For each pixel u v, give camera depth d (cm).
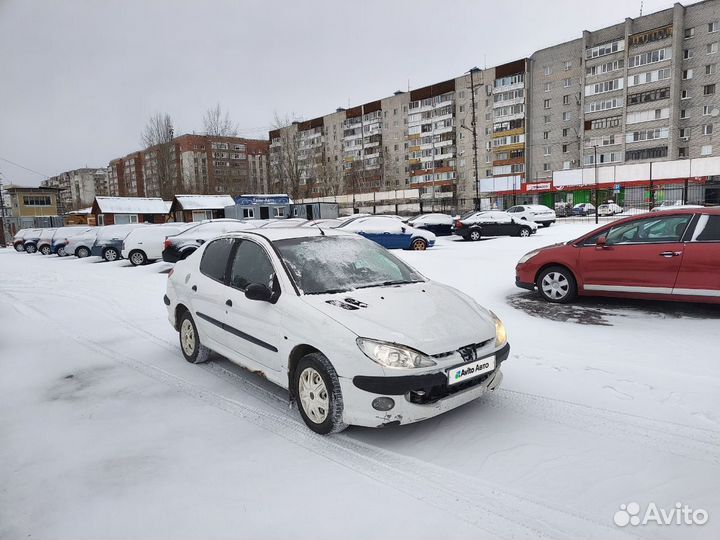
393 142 7700
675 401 367
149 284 1126
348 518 240
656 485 263
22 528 238
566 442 312
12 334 648
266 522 238
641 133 5084
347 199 6875
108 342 596
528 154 6097
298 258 392
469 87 6550
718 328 543
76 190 14638
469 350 320
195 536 229
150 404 391
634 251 615
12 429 349
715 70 4678
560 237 1941
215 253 472
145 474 285
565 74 5691
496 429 332
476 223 2042
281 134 6366
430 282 412
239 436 331
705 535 222
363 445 315
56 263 1808
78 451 314
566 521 235
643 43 4994
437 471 282
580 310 655
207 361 501
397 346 298
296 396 348
